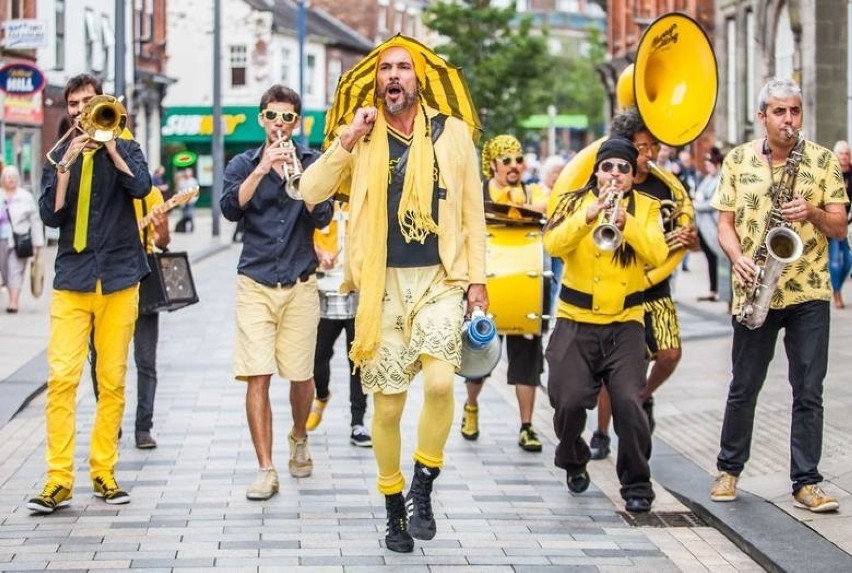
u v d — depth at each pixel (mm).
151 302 9789
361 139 7129
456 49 60594
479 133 7324
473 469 9469
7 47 26766
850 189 17062
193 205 50875
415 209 6996
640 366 8242
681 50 9117
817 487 7922
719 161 21188
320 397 10570
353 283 7238
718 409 11516
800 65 28797
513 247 9945
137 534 7570
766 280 7785
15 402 11625
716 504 8133
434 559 7152
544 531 7789
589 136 94812
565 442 8500
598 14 133875
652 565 7102
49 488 8031
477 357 7137
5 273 19609
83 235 8102
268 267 8617
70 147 7836
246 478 9031
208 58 68875
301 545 7383
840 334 15656
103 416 8320
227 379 13375
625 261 8180
